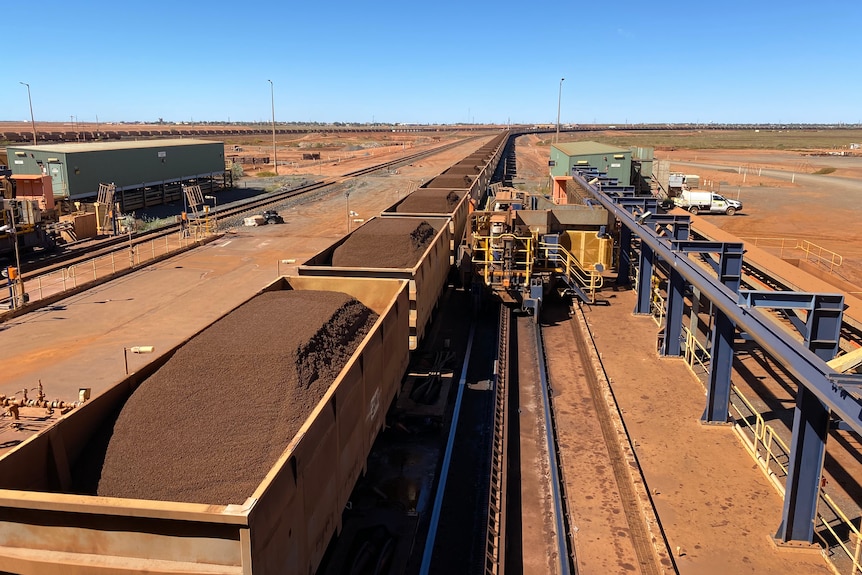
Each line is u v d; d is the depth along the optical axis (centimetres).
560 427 1183
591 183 2361
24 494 483
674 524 873
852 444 1119
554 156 4553
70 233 3102
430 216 2005
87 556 491
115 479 595
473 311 1825
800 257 2891
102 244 3009
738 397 1314
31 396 1312
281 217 3791
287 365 729
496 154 6081
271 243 3116
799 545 826
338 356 850
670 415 1210
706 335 1692
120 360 1526
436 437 1139
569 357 1556
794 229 3688
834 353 809
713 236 2355
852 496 959
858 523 889
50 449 582
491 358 1550
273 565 507
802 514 828
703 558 804
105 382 1394
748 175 6925
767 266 2023
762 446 1094
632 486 968
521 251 1836
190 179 4912
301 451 562
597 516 909
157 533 478
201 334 828
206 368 724
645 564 809
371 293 1180
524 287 1816
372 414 867
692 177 5094
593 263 2058
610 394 1284
